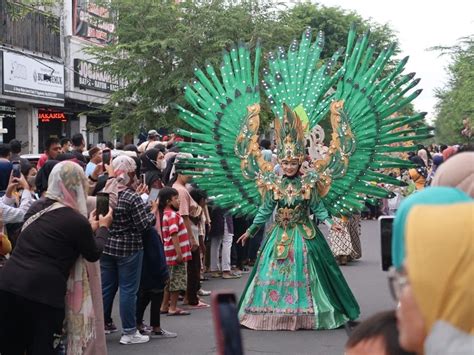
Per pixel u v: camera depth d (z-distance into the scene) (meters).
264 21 24.12
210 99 10.66
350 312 10.08
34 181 11.38
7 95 22.59
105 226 7.05
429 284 2.21
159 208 10.74
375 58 10.85
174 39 23.36
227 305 2.29
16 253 6.63
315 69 10.66
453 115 35.94
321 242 10.14
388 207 25.61
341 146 10.21
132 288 9.20
